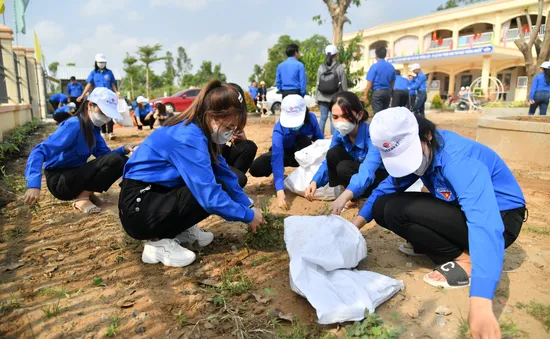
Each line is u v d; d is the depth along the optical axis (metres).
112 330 2.05
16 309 2.24
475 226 1.85
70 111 8.99
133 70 43.53
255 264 2.83
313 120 4.56
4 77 10.02
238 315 2.20
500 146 6.78
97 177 3.70
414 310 2.22
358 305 2.12
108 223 3.59
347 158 3.84
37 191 3.06
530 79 16.39
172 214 2.65
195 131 2.46
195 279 2.62
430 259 2.84
